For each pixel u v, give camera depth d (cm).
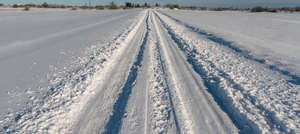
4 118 283
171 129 266
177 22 2091
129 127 269
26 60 596
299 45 820
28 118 283
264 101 339
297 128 267
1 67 529
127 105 328
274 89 392
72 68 514
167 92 380
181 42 903
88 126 273
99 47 770
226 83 418
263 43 858
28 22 1958
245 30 1330
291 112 306
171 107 323
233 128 274
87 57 623
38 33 1180
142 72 493
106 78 459
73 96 355
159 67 533
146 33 1202
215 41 963
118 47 771
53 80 430
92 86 406
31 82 420
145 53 691
